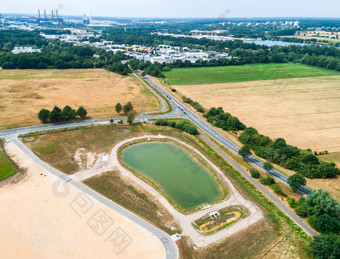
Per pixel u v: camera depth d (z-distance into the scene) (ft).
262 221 241.55
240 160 352.08
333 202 235.40
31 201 245.86
